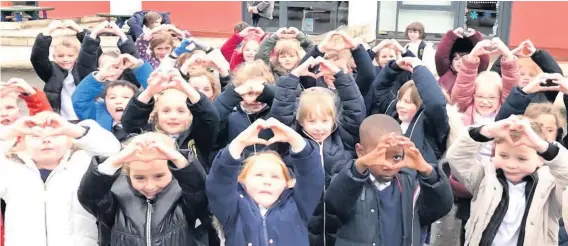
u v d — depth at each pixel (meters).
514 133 2.71
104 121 3.79
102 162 2.43
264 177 2.56
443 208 2.67
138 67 4.22
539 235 2.84
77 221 2.71
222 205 2.49
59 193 2.69
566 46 12.13
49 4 12.95
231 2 12.92
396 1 12.91
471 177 2.95
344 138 3.46
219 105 3.54
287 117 3.32
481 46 4.02
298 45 4.64
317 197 2.56
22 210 2.64
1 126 2.90
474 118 4.05
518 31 12.39
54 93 4.94
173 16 12.98
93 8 13.03
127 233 2.49
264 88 3.52
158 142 2.39
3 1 12.41
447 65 5.21
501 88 4.02
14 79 3.27
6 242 2.65
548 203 2.86
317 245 2.91
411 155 2.56
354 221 2.75
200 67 4.06
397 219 2.75
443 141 3.59
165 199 2.55
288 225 2.55
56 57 4.98
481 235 2.93
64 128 2.65
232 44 6.27
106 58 4.78
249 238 2.53
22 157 2.70
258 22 12.61
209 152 3.29
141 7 12.35
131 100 3.12
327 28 13.33
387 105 4.16
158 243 2.49
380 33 13.04
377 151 2.52
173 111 3.19
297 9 13.31
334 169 3.13
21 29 10.00
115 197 2.54
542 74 3.46
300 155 2.48
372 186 2.76
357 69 4.25
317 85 4.20
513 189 2.90
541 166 2.84
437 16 12.93
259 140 2.45
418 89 3.56
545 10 12.16
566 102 3.51
